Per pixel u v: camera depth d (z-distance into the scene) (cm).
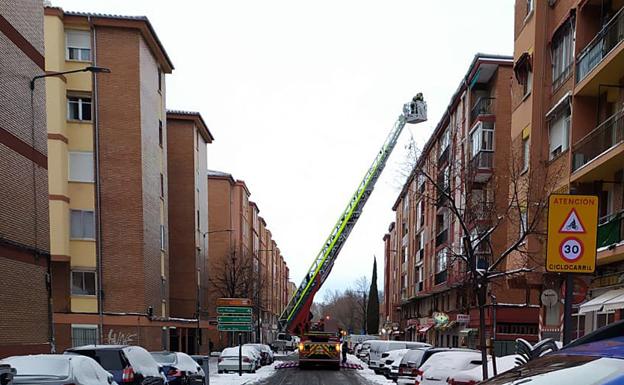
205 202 4059
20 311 1540
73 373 752
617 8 1481
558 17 1730
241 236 5416
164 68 3044
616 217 1345
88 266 2445
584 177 1496
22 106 1598
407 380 1577
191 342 3566
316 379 2222
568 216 600
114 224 2492
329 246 3120
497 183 1845
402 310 5891
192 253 3591
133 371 1010
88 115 2525
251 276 4975
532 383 212
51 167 2386
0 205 1455
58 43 2434
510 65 2616
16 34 1574
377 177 3133
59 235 2375
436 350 1323
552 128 1723
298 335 3102
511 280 1780
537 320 2384
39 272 1672
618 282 1355
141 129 2564
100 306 2427
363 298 9381
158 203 2848
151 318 2575
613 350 221
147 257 2600
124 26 2545
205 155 4094
